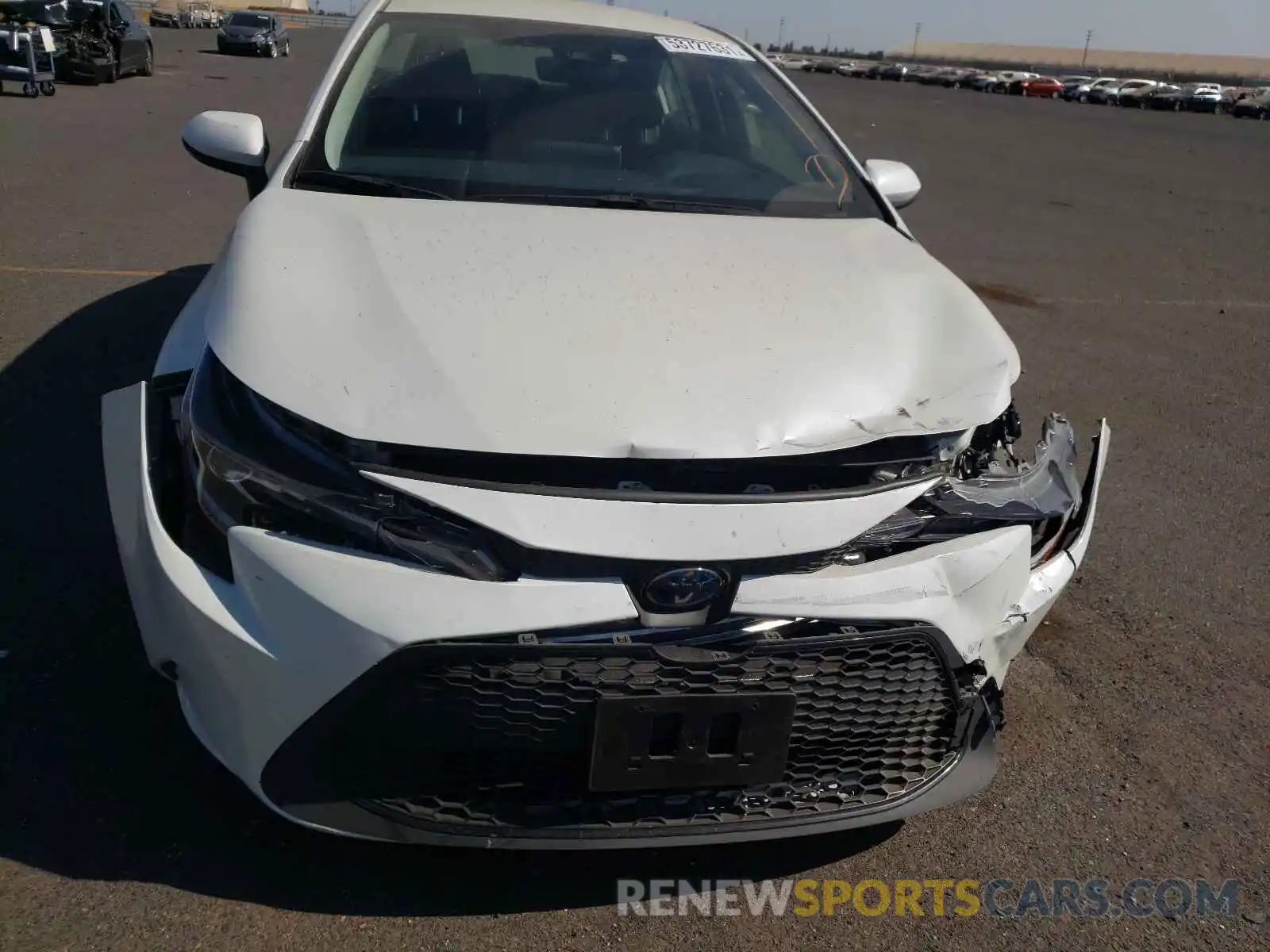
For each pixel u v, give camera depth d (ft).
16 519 11.10
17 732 8.07
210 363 7.27
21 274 19.97
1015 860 7.86
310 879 7.06
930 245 31.32
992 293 26.00
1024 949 7.10
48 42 52.49
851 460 6.79
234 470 6.47
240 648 6.26
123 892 6.82
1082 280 28.12
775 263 8.48
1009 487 7.33
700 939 6.93
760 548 6.31
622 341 7.08
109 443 7.29
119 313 17.87
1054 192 46.06
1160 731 9.45
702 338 7.24
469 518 6.14
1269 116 152.56
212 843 7.25
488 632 6.05
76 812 7.40
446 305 7.19
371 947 6.63
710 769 6.51
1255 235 37.35
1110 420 17.30
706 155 10.53
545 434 6.36
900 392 7.20
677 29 12.55
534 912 7.00
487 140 10.00
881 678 6.81
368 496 6.26
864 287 8.33
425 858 7.32
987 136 74.43
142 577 6.79
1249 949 7.22
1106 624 11.13
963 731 7.34
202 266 21.50
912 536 6.92
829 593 6.46
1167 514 13.91
